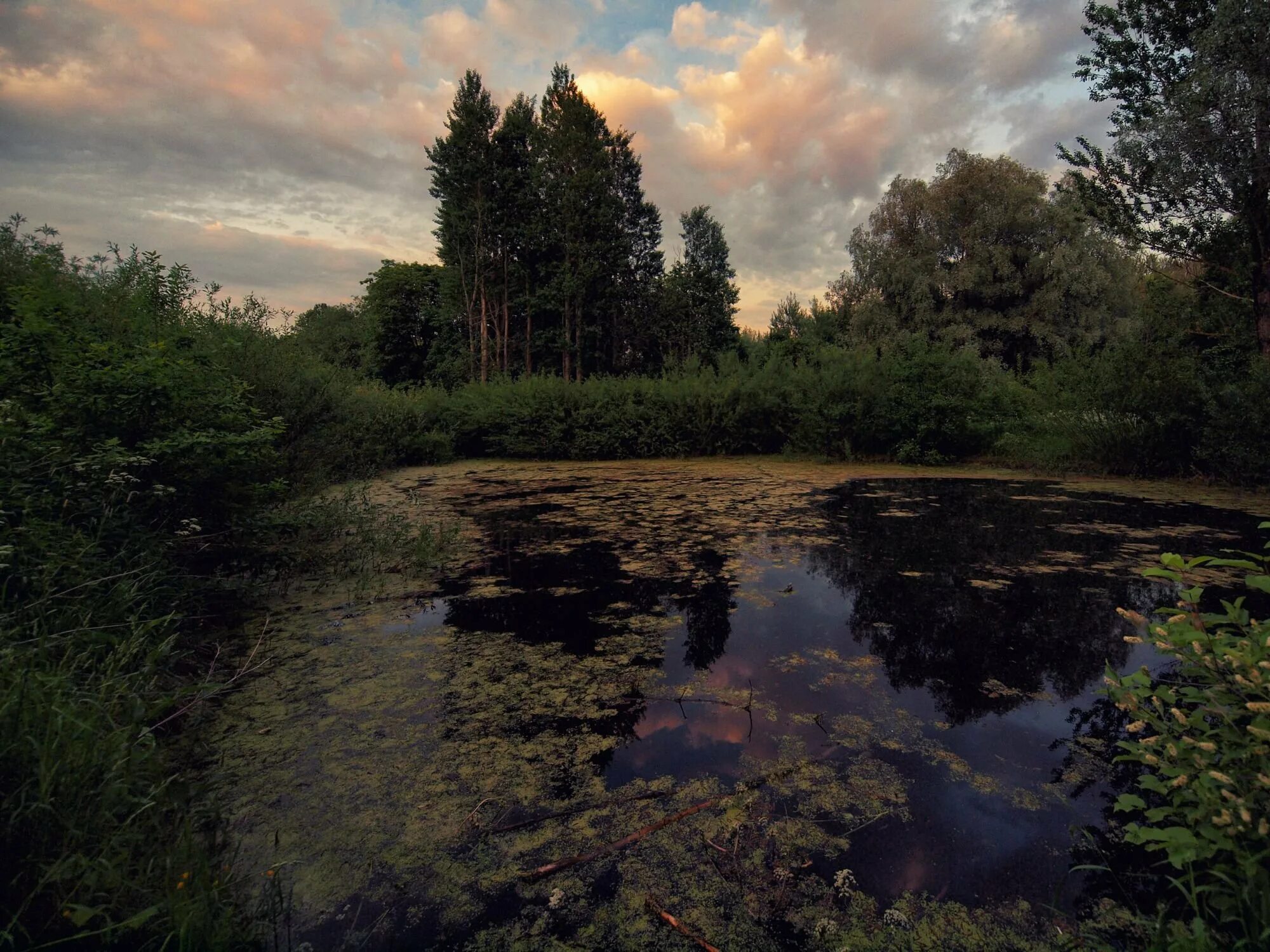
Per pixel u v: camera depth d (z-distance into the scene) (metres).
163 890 1.55
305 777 2.21
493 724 2.60
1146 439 9.45
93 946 1.38
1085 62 11.12
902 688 2.93
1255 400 8.20
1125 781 2.18
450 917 1.60
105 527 2.85
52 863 1.46
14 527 2.50
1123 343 10.20
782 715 2.69
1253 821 1.24
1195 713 1.41
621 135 30.56
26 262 4.32
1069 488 8.68
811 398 12.40
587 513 7.08
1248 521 6.42
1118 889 1.67
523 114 27.88
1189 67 9.93
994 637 3.51
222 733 2.49
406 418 11.57
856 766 2.29
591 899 1.67
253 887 1.68
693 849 1.86
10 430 2.55
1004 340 23.19
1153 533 5.94
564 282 24.50
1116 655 3.27
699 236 35.38
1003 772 2.25
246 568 4.24
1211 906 1.44
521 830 1.94
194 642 3.32
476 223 23.75
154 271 5.07
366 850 1.84
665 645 3.44
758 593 4.29
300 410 7.11
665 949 1.51
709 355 28.58
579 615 3.89
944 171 23.98
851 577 4.64
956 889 1.68
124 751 1.77
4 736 1.57
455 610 3.96
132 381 3.18
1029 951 1.47
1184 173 9.21
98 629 2.31
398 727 2.57
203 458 3.48
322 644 3.42
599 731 2.55
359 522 5.53
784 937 1.54
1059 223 21.39
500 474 10.43
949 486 8.95
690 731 2.55
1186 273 11.41
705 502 7.76
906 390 11.48
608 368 29.30
